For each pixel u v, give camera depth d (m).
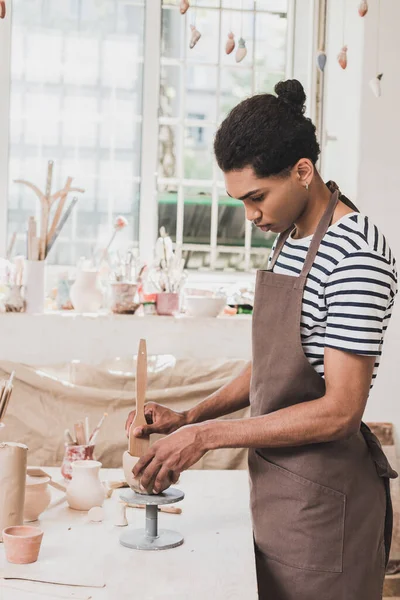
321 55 3.11
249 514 1.79
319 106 3.48
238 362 3.15
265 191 1.56
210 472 2.20
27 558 1.43
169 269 3.30
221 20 3.62
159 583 1.35
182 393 3.07
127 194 3.59
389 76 3.38
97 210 3.57
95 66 3.52
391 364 3.40
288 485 1.66
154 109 3.55
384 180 3.41
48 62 3.48
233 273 3.69
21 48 3.46
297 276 1.67
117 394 3.04
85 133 3.54
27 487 1.68
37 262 3.14
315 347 1.64
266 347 1.68
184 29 3.59
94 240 3.57
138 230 3.60
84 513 1.78
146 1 3.52
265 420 1.56
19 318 3.11
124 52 3.54
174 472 1.53
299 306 1.61
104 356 3.16
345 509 1.65
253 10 3.63
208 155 3.66
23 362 3.12
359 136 3.38
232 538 1.61
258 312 1.70
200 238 3.69
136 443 1.64
